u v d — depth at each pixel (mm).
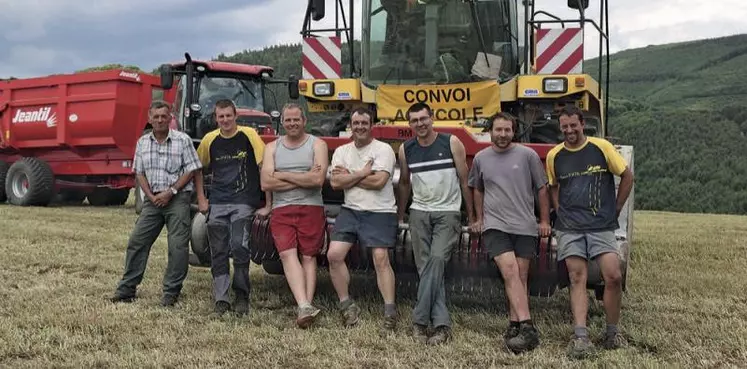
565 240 4445
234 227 5172
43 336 4484
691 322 5012
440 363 4117
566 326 4922
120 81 13664
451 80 6574
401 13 6703
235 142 5230
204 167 5555
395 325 4836
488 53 6520
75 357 4125
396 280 5570
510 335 4492
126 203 16922
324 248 5254
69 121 14242
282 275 6750
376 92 6617
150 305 5438
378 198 4887
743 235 11391
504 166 4559
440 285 4613
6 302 5402
